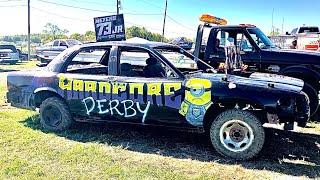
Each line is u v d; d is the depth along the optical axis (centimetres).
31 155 445
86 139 516
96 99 512
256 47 716
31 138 514
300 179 383
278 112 425
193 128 464
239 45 727
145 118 486
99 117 520
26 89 572
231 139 441
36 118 630
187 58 571
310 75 675
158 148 483
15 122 604
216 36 745
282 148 489
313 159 446
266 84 444
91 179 377
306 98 434
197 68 572
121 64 533
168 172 397
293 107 423
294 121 432
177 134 547
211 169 409
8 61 2028
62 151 460
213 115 477
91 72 579
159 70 502
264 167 416
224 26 742
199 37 773
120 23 778
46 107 555
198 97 449
